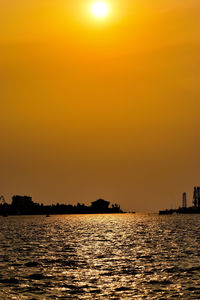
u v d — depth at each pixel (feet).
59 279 394.73
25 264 484.33
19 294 337.52
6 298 326.03
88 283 375.86
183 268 447.83
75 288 356.59
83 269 451.12
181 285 362.12
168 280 383.45
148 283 372.58
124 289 351.25
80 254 588.50
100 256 564.30
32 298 326.03
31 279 394.11
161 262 495.82
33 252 613.52
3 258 538.06
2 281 384.27
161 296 326.85
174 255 562.25
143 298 323.37
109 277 403.34
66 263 495.82
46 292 344.08
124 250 639.35
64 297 329.31
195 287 354.33
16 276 407.85
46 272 431.43
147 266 466.29
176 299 317.42
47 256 564.30
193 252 592.19
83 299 323.98
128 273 423.64
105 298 325.21
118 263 494.59
